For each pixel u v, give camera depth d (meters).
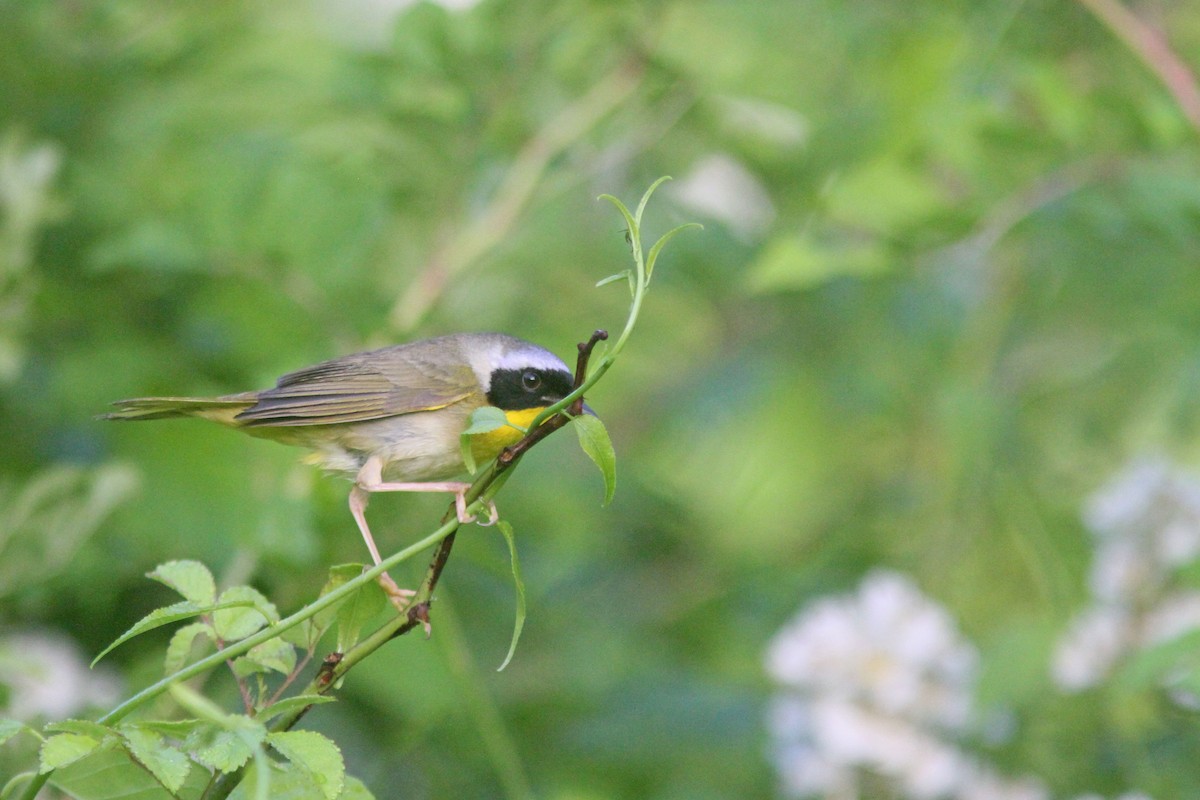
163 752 4.75
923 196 10.19
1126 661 9.56
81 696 9.14
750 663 12.95
